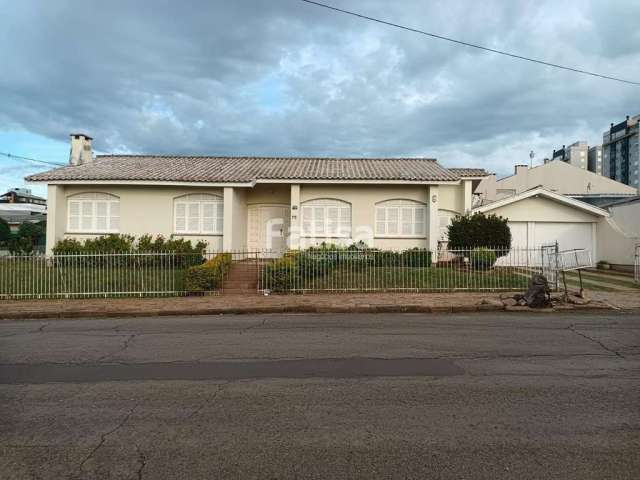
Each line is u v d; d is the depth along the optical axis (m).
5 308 11.44
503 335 8.20
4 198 60.06
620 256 19.25
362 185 20.08
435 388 5.32
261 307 11.20
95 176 18.94
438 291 13.35
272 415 4.55
